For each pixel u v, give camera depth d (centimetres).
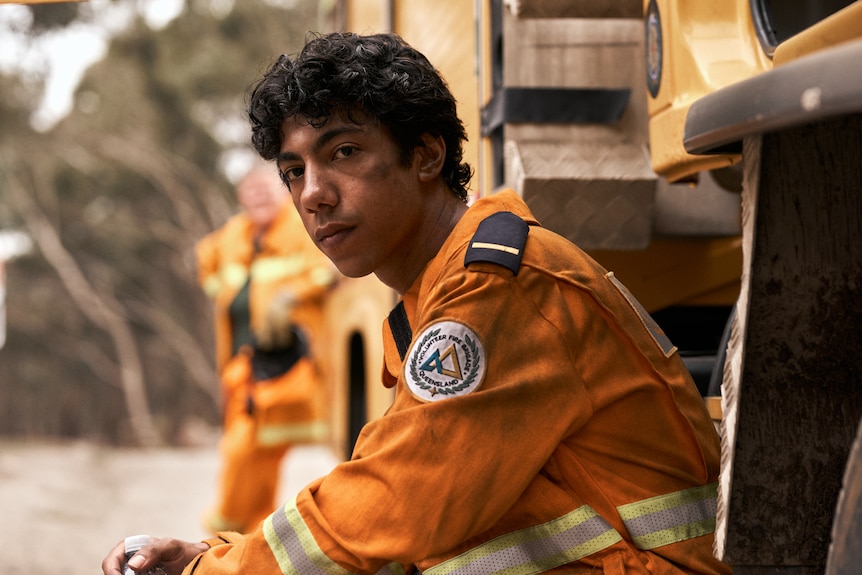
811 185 158
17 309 2766
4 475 1084
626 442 189
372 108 189
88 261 2856
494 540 186
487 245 184
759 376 165
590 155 283
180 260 2861
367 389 535
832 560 136
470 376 177
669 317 323
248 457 650
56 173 2798
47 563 698
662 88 245
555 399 179
